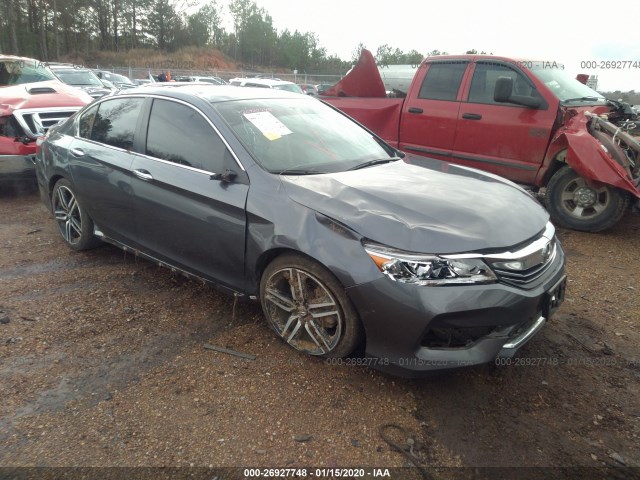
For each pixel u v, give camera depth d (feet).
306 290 9.30
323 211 8.98
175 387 9.02
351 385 9.14
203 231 10.63
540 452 7.73
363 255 8.34
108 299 12.30
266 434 7.97
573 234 18.29
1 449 7.52
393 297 8.05
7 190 23.52
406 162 12.34
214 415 8.34
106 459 7.39
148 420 8.20
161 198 11.39
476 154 20.03
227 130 10.67
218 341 10.52
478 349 8.22
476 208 9.21
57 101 22.70
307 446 7.75
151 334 10.76
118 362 9.75
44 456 7.41
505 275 8.29
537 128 18.39
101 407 8.48
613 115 19.89
